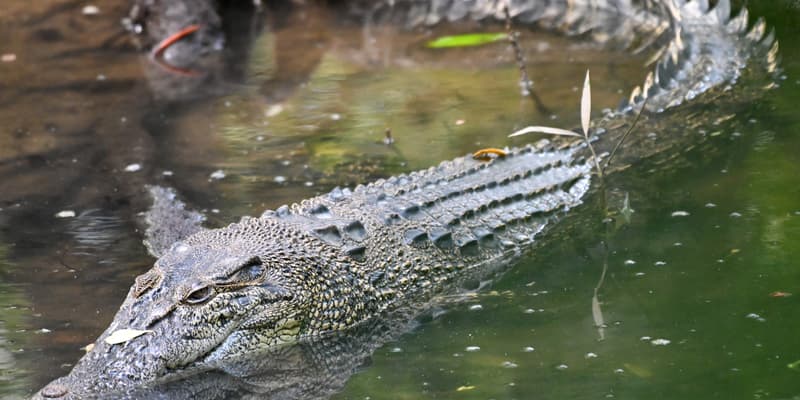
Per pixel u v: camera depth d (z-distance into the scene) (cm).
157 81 2166
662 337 1157
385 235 1391
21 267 1386
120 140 1850
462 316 1277
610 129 1759
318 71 2233
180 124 1930
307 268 1280
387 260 1362
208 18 2445
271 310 1234
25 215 1559
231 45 2416
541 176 1603
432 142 1805
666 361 1102
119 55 2320
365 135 1855
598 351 1139
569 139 1741
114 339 1148
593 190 1598
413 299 1352
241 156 1777
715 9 2186
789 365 1070
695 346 1128
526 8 2578
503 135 1811
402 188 1504
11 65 2244
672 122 1777
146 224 1520
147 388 1126
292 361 1205
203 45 2381
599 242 1439
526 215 1516
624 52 2250
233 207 1573
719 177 1580
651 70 2114
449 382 1095
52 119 1947
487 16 2597
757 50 2053
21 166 1739
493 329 1227
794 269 1282
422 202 1465
